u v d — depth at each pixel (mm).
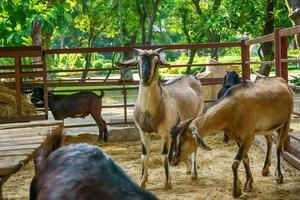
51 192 1766
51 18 12484
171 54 37875
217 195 5957
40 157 2170
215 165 7531
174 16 28766
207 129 5793
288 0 12484
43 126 4234
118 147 9297
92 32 29141
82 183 1736
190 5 24531
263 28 16125
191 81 7398
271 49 15812
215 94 12453
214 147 8930
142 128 6238
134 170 7344
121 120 11305
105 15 28125
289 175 6777
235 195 5816
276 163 6887
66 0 15617
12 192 6352
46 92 9500
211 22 16750
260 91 6004
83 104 9789
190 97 6965
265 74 15297
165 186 6254
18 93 9234
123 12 27016
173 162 5773
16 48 9133
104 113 14391
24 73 9289
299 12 12219
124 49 9867
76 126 10000
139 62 5988
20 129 4098
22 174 7359
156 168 7477
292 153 7320
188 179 6766
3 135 3824
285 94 6277
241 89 5934
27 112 9602
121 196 1665
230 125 5871
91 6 27922
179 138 5719
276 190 6113
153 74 5922
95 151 1963
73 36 37875
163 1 25578
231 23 16172
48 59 18516
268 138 6672
